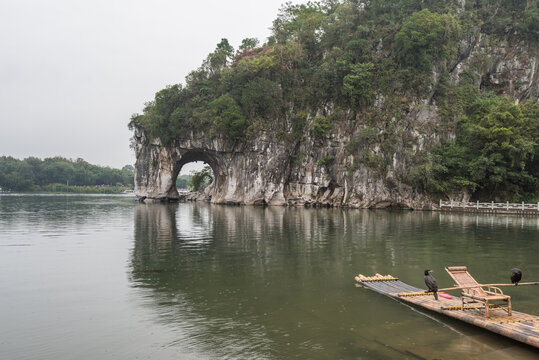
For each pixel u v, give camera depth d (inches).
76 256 770.2
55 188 6510.8
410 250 825.5
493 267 664.4
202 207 2481.5
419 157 2144.4
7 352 339.3
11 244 922.1
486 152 1983.3
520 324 374.9
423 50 2240.4
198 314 434.9
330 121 2504.9
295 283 564.4
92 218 1628.9
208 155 3073.3
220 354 334.3
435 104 2285.9
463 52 2405.3
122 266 679.1
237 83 2778.1
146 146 3257.9
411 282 569.6
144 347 349.7
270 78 2743.6
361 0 2677.2
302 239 990.4
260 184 2674.7
